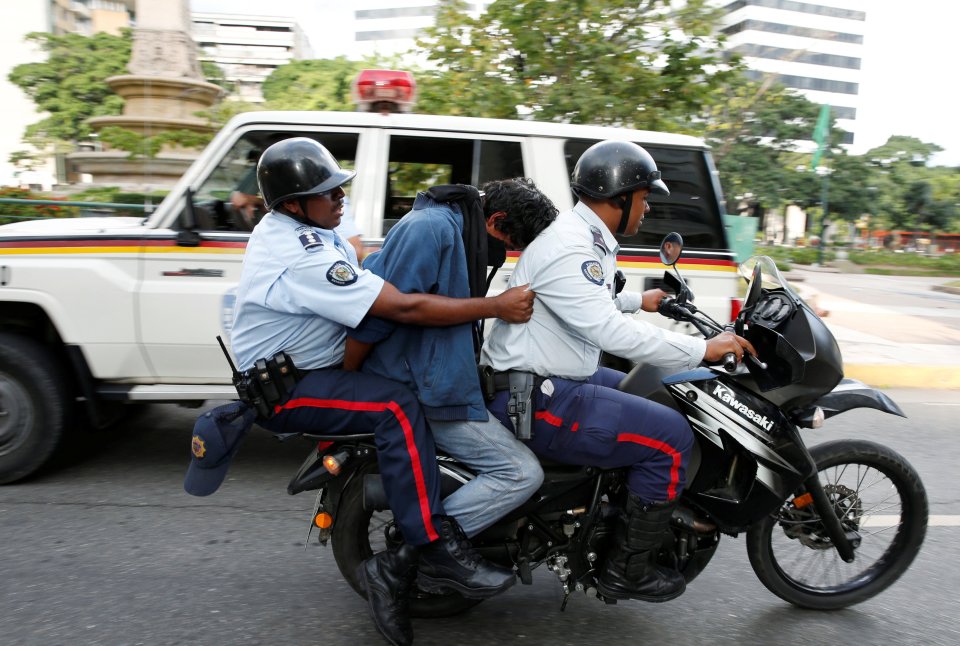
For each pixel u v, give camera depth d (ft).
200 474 8.26
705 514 9.35
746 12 256.73
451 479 8.59
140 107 39.27
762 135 154.51
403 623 8.48
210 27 262.26
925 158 188.34
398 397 8.13
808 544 10.13
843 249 134.00
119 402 15.62
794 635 9.76
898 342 32.40
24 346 13.52
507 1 27.48
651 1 27.91
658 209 15.15
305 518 12.96
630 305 10.14
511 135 14.74
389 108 15.52
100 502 13.34
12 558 11.11
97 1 178.91
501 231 8.42
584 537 9.00
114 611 9.72
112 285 13.57
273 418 8.34
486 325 14.92
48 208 26.50
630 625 9.85
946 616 10.41
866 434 19.53
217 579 10.70
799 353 8.70
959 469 16.90
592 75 28.04
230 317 13.82
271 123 14.23
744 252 38.42
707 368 9.27
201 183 14.02
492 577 8.38
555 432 8.44
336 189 8.29
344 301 7.75
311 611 9.92
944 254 131.64
